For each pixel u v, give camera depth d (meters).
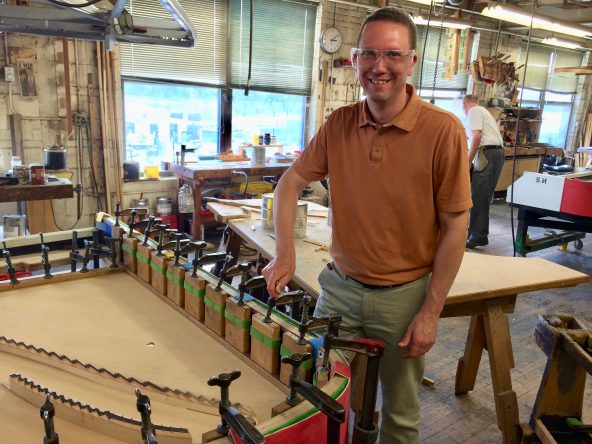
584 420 2.26
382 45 1.20
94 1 1.49
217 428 0.91
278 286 1.45
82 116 4.58
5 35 4.10
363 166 1.39
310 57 6.08
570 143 9.95
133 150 5.14
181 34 2.02
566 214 3.94
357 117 1.41
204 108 5.51
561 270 2.12
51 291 1.91
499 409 2.04
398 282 1.44
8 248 2.15
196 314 1.69
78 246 2.29
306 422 0.94
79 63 4.48
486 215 4.91
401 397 1.53
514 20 4.96
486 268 2.12
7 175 3.47
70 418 1.07
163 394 1.23
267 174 5.36
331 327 1.16
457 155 1.28
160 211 5.06
